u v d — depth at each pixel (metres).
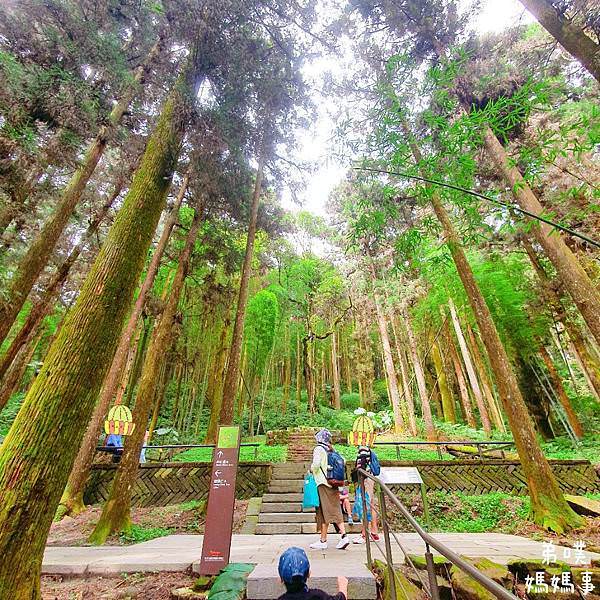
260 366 16.20
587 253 8.23
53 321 14.45
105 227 10.16
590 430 11.20
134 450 6.14
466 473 7.77
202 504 7.00
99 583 3.42
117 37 5.48
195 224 8.34
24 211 5.21
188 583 3.34
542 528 5.15
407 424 15.05
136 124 6.52
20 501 2.26
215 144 5.50
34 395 2.64
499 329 12.01
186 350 14.66
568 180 6.42
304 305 20.64
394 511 6.80
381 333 14.82
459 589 2.90
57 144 4.79
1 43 4.63
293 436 13.54
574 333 10.23
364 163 3.73
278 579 2.80
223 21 4.96
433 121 2.98
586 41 3.07
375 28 6.73
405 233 5.16
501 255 11.50
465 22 6.59
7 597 2.05
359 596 2.76
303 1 5.70
